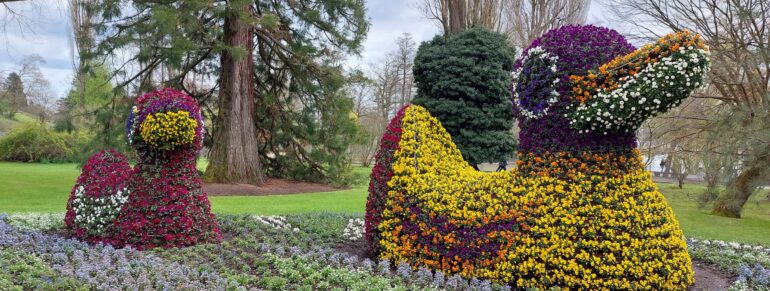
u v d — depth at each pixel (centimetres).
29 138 2903
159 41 1492
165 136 579
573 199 480
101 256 536
